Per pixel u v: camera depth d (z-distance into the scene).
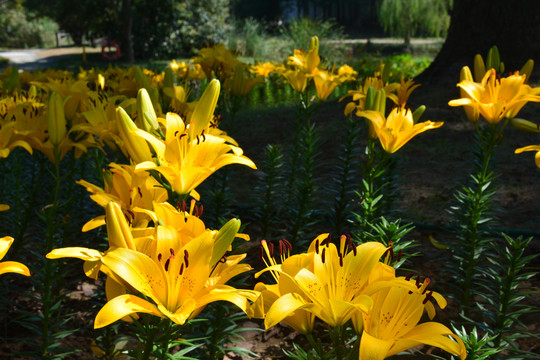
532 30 8.02
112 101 2.50
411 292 1.33
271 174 4.04
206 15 27.36
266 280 3.23
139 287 1.29
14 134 2.39
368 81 3.30
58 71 5.00
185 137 1.72
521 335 2.33
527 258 2.38
